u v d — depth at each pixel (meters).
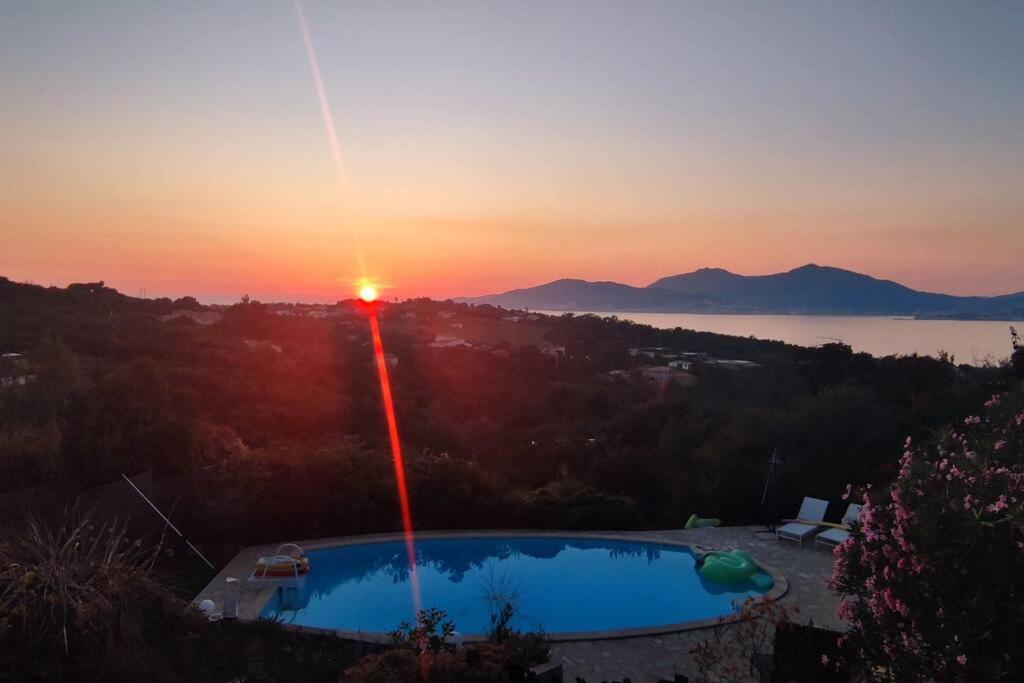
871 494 4.82
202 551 10.73
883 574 4.14
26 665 5.34
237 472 11.73
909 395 19.67
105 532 9.23
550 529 12.96
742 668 7.20
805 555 11.45
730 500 14.02
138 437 10.30
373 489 12.51
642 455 15.58
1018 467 3.95
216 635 7.09
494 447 21.98
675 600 10.30
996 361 19.50
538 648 7.02
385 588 10.80
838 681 5.97
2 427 10.38
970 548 3.59
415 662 5.63
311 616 9.63
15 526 7.84
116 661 5.64
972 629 3.47
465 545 12.18
